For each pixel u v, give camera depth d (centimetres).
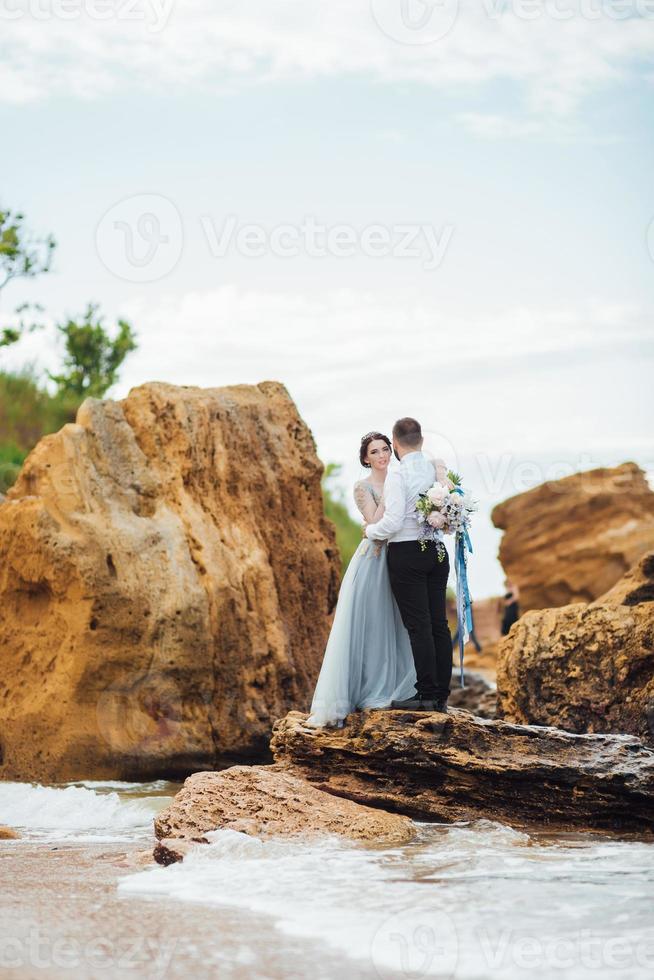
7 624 1284
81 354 2566
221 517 1400
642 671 1133
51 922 566
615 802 892
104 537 1263
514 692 1210
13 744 1245
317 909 595
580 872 693
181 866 719
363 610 991
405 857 751
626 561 3478
